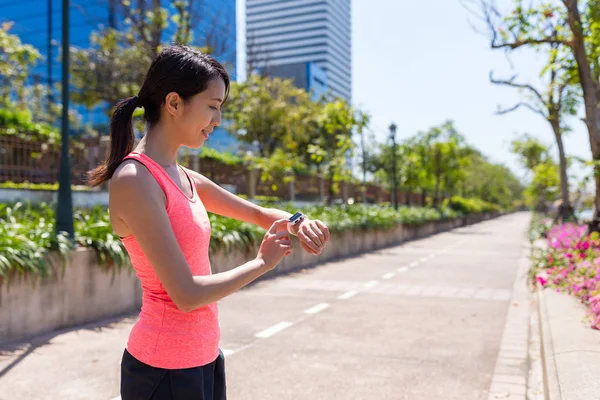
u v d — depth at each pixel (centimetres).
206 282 135
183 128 148
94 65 1680
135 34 1494
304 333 609
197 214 149
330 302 812
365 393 413
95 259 660
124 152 151
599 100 1002
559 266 963
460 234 3112
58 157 1176
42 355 508
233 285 138
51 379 440
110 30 1652
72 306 629
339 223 1572
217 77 149
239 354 522
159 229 134
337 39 15000
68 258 621
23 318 569
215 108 151
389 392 416
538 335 604
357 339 582
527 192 5244
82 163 1216
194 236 145
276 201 1845
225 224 972
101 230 688
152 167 141
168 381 144
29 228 654
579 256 830
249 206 181
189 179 160
